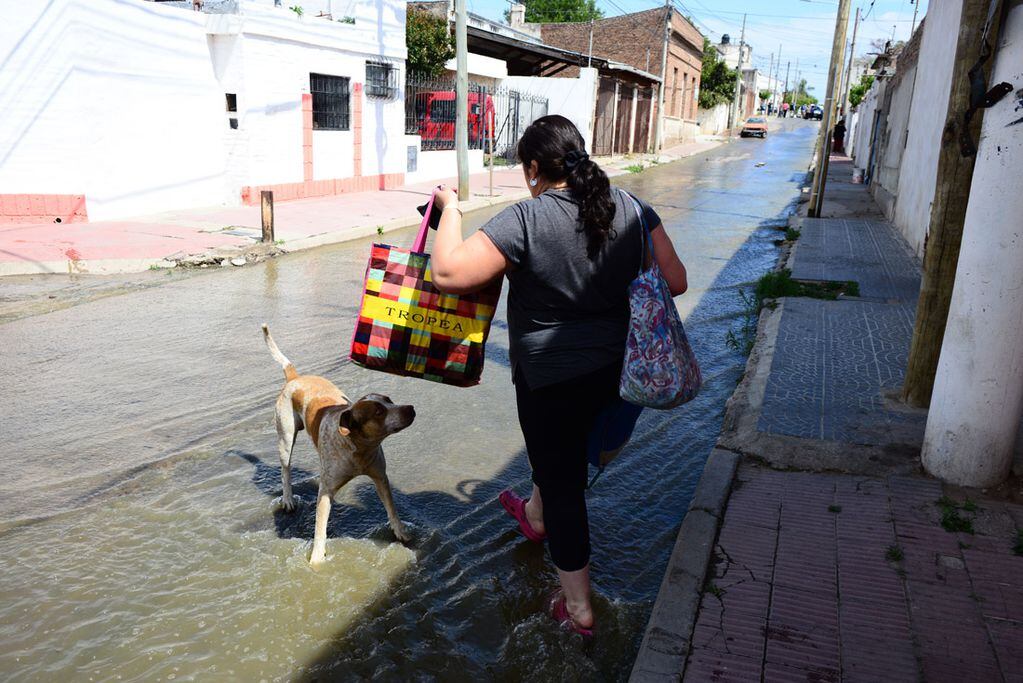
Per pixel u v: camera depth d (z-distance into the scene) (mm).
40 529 3811
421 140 21406
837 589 3139
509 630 3146
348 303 8344
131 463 4543
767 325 7344
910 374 5023
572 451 2846
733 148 43469
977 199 3604
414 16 20922
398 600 3318
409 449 4891
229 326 7383
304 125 16016
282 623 3150
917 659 2742
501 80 26875
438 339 3047
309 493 4266
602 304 2705
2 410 5262
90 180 12211
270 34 14633
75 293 8492
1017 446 4270
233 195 15031
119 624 3125
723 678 2668
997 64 3494
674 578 3213
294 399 3877
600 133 31891
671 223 15469
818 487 3977
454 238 2691
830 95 15297
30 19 11109
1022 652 2771
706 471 4164
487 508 4148
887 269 10000
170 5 14234
